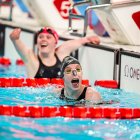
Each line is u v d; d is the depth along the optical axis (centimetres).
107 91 1592
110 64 1712
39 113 1215
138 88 1545
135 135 1066
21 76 1889
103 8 1725
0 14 2925
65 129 1098
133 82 1577
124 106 1352
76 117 1230
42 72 1727
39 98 1436
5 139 1005
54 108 1234
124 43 1833
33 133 1054
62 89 1448
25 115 1212
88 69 1870
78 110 1237
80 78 1383
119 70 1662
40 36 1742
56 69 1741
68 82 1377
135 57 1555
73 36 2025
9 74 1941
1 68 2111
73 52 1969
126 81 1623
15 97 1449
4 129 1079
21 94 1500
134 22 1738
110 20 1770
